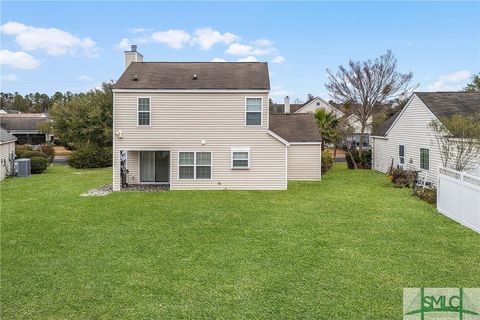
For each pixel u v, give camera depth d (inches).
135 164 821.2
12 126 2274.9
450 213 493.0
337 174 1035.3
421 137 816.3
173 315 235.3
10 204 596.1
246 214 522.6
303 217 501.7
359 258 337.7
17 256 346.9
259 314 235.5
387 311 238.7
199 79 783.1
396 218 493.4
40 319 230.7
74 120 1402.6
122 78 786.8
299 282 284.7
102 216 510.3
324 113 1349.7
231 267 317.1
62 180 903.7
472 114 701.9
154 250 363.9
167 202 613.6
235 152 756.0
